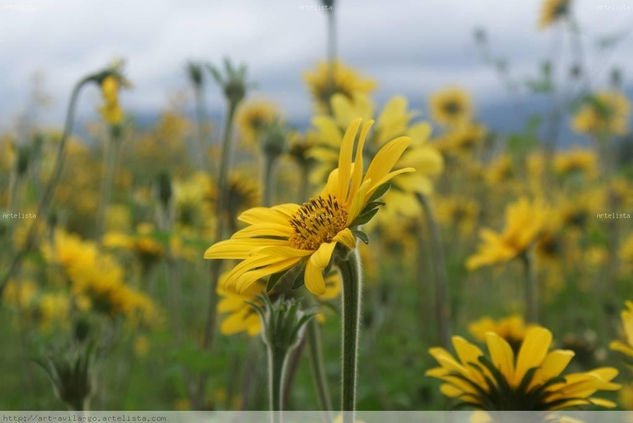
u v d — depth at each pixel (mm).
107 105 3408
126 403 4352
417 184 3641
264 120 6008
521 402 1700
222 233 3574
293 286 1503
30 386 4082
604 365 3443
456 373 1784
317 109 5223
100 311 3766
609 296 5363
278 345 1794
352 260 1558
